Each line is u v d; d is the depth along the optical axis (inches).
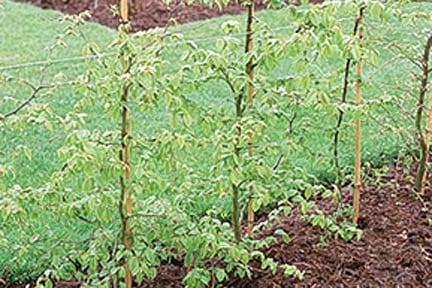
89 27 458.9
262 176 186.4
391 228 223.0
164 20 474.0
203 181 196.9
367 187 243.6
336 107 194.2
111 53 192.2
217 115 188.2
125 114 179.8
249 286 201.6
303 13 183.3
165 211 188.2
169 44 188.2
